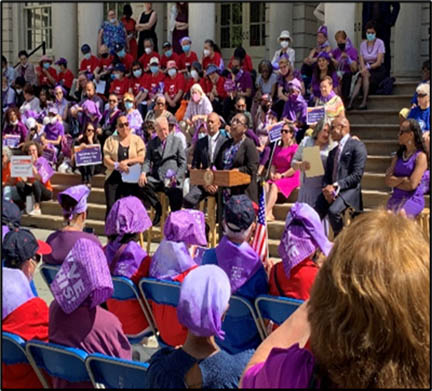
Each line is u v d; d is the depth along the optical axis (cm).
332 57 1109
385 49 1196
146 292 419
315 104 1055
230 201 390
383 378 150
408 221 162
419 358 151
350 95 1125
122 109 1243
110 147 892
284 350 173
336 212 675
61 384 307
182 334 405
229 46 1720
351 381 152
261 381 174
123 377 282
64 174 1197
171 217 431
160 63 1370
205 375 220
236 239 385
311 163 682
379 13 1188
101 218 1077
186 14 1471
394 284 151
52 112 1254
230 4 1709
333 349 154
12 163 954
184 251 417
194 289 230
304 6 1534
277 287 373
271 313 371
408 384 150
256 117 1067
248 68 1238
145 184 860
